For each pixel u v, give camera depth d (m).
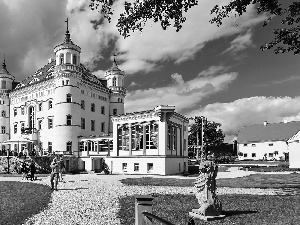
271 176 30.95
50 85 57.19
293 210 12.41
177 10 15.67
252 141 101.12
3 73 67.81
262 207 13.28
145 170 40.03
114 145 43.78
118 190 20.56
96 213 12.45
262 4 15.77
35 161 45.22
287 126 99.88
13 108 66.38
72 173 46.31
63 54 54.78
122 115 43.06
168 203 14.39
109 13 15.79
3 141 59.34
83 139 52.88
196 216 11.40
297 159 47.88
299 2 15.87
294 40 16.70
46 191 19.75
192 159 83.44
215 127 97.81
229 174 36.88
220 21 16.83
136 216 7.18
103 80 73.38
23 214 12.23
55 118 54.06
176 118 43.25
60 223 10.84
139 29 16.48
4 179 32.69
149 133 40.34
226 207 13.41
